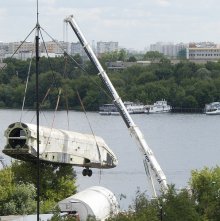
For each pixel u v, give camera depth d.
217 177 187.50
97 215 173.12
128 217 153.25
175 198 160.38
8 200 197.12
